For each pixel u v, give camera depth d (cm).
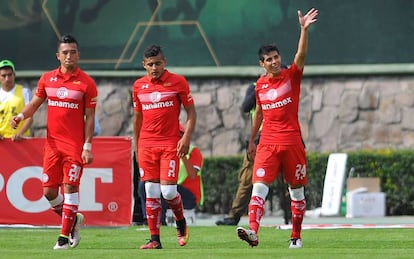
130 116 7156
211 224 5591
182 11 7138
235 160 6844
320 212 6412
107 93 7181
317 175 6731
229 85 7131
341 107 7044
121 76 7169
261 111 3909
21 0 7250
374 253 3441
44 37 7231
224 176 6856
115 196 5019
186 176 5275
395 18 7012
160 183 3859
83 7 7212
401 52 7012
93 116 3866
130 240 4366
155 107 3828
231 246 4075
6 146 4984
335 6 7038
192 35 7131
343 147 7031
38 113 7169
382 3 7025
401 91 7006
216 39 7112
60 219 4988
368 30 7031
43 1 7238
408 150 6769
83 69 7200
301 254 3406
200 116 7138
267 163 3772
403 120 7000
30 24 7250
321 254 3400
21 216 4997
